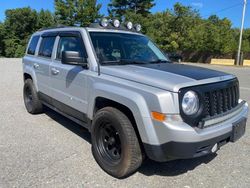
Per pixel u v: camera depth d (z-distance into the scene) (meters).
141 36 5.30
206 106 3.36
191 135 3.12
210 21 43.75
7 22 52.34
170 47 41.69
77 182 3.62
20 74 14.54
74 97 4.61
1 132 5.32
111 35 4.71
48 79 5.49
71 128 5.63
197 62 40.75
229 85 3.78
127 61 4.40
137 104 3.35
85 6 45.69
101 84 3.93
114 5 49.41
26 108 6.79
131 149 3.52
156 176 3.84
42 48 6.03
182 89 3.20
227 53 38.09
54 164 4.07
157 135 3.24
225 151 4.69
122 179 3.74
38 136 5.16
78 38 4.61
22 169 3.90
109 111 3.71
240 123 3.80
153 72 3.70
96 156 4.02
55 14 47.03
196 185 3.64
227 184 3.67
